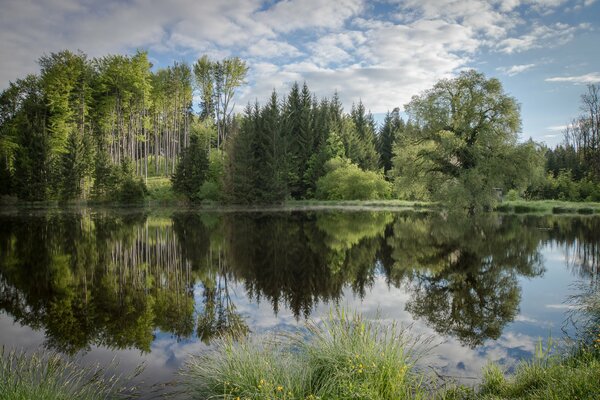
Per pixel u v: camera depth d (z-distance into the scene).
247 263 14.96
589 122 54.22
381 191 55.00
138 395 5.05
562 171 51.31
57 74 47.59
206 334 7.64
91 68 53.56
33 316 8.91
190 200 45.88
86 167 44.53
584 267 13.65
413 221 29.62
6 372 4.99
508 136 30.47
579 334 7.15
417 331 7.70
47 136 43.25
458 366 5.93
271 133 51.66
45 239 20.56
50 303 9.97
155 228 25.62
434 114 32.12
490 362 5.94
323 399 4.22
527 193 46.50
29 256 16.05
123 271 13.62
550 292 10.61
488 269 13.66
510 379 5.19
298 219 31.66
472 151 30.38
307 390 4.46
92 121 55.00
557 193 45.91
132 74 53.44
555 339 7.08
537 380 4.74
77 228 25.34
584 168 52.72
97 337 7.58
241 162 46.97
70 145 42.81
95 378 5.61
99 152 45.16
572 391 3.94
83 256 16.19
